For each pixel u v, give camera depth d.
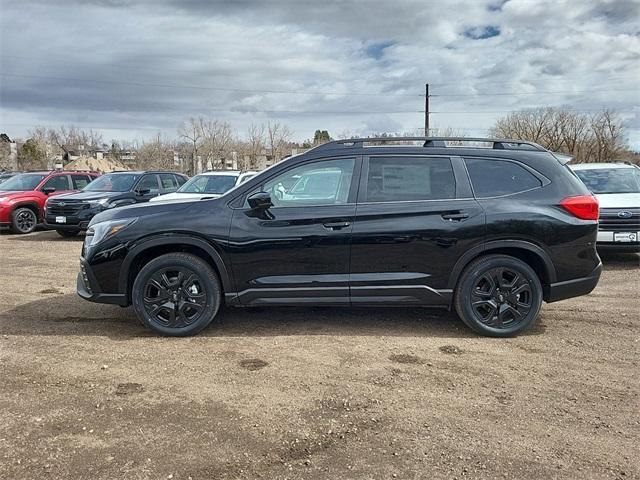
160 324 4.68
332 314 5.39
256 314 5.39
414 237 4.56
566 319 5.27
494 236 4.57
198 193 11.34
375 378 3.80
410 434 3.02
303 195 4.69
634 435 3.01
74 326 5.01
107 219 4.79
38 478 2.58
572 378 3.81
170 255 4.66
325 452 2.84
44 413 3.25
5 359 4.14
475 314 4.66
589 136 50.06
